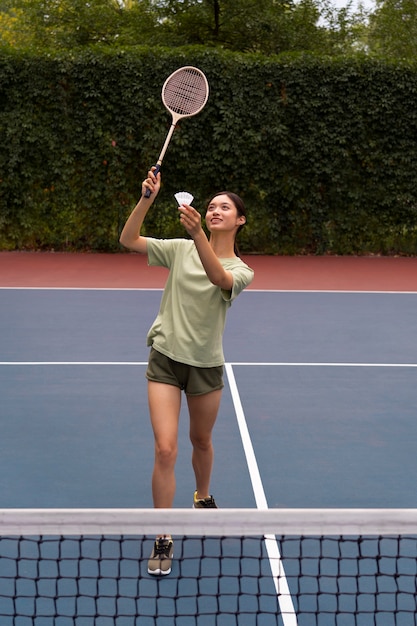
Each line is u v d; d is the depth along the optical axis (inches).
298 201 685.3
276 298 503.5
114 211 682.8
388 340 396.8
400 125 674.8
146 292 517.3
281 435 256.8
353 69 665.6
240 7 867.4
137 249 177.9
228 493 210.2
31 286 533.3
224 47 902.4
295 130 671.1
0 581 162.2
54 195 679.1
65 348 368.5
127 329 410.0
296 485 216.2
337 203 688.4
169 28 911.7
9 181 673.6
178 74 197.9
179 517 124.6
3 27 1145.4
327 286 553.0
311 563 170.4
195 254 175.5
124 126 664.4
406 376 330.3
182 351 171.5
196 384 174.7
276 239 695.1
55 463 230.1
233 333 404.8
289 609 154.1
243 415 276.8
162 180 674.2
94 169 673.6
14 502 202.1
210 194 678.5
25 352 360.8
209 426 180.9
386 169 681.0
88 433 255.9
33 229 686.5
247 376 326.3
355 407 287.9
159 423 170.9
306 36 902.4
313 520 124.8
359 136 673.0
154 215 679.7
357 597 153.6
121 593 159.6
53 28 946.1
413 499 208.2
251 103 663.8
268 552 174.9
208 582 163.9
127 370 332.2
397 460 236.5
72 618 146.0
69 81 661.3
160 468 168.7
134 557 173.8
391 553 174.9
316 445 248.1
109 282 553.3
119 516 124.7
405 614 152.6
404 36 962.7
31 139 663.1
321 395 302.0
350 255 704.4
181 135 664.4
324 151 673.0
